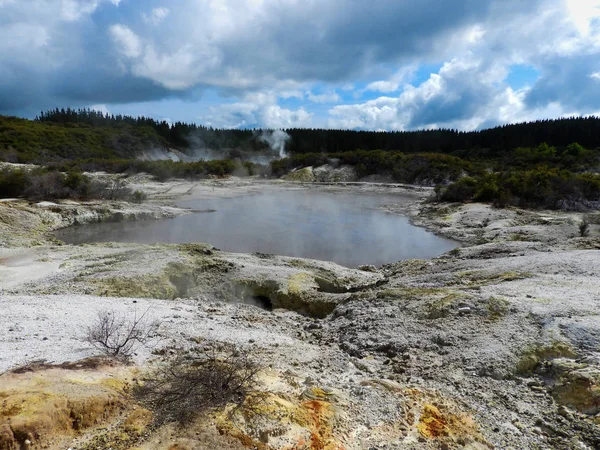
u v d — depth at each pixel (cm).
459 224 3388
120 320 944
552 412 631
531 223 2920
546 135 9994
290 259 2056
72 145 9056
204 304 1354
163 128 13662
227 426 486
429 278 1581
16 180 3956
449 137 11794
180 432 469
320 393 613
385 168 7838
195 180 7044
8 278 1568
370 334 1012
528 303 1006
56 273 1628
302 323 1262
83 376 558
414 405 623
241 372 644
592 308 946
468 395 691
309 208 4519
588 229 2455
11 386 496
